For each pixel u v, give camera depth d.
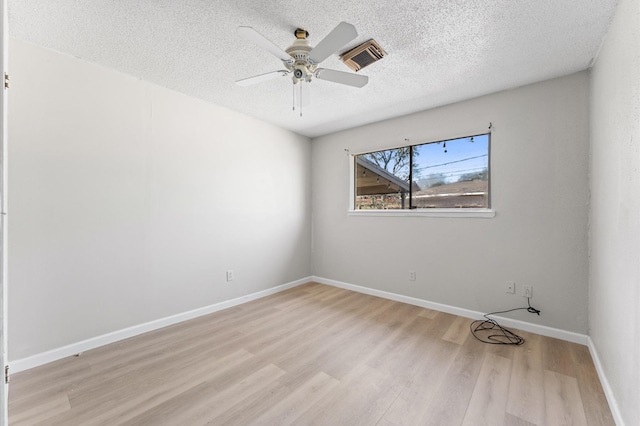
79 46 2.03
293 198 4.10
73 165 2.17
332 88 2.64
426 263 3.20
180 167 2.82
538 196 2.51
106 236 2.34
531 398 1.67
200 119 2.97
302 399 1.68
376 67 2.27
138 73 2.43
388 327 2.68
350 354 2.19
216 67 2.32
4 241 0.87
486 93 2.75
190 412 1.57
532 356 2.13
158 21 1.76
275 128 3.82
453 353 2.19
